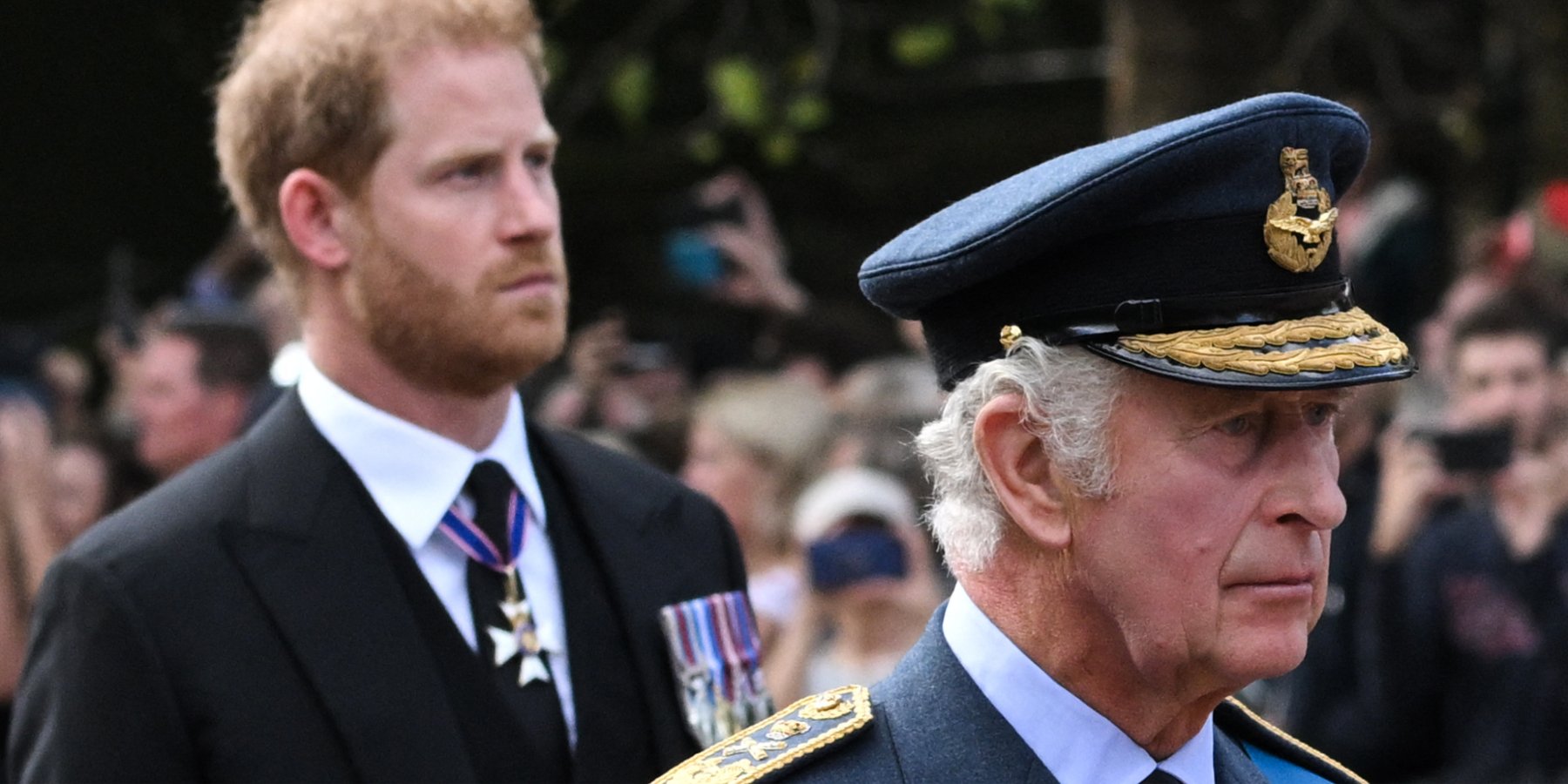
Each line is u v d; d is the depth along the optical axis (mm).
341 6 10414
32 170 39281
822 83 26719
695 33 37406
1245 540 7168
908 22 35281
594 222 38844
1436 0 32969
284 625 9891
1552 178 27609
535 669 10391
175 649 9719
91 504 20844
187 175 39562
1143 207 7215
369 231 10258
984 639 7633
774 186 39000
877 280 7773
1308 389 7043
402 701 9906
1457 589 17625
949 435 7703
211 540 10000
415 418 10414
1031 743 7508
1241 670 7152
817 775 7578
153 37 38750
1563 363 18297
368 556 10164
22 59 38812
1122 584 7246
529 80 10570
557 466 11055
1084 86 37812
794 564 18344
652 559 10977
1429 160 34125
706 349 26734
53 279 39188
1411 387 20969
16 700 10070
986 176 38594
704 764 7652
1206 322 7203
